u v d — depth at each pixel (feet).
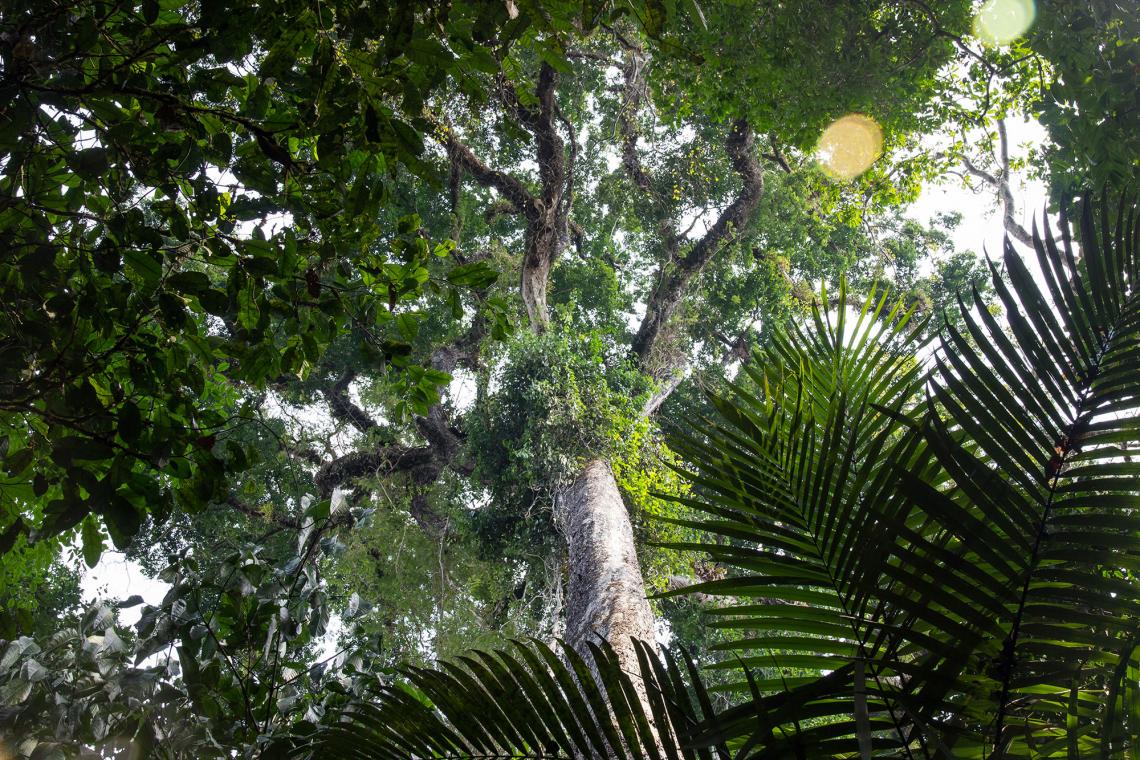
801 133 36.19
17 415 12.75
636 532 44.45
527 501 52.80
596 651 6.21
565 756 6.32
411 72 8.98
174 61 9.81
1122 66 22.66
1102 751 4.93
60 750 12.28
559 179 63.26
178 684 13.88
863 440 8.41
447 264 68.33
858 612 6.41
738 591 6.64
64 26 9.87
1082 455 6.15
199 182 11.25
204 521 62.49
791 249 77.41
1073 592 5.61
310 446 65.10
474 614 53.36
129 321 11.32
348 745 7.00
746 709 5.49
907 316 9.08
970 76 37.27
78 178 11.74
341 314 12.73
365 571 55.26
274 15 9.22
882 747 5.46
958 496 7.03
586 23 8.20
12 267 11.13
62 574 35.96
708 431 7.52
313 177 11.66
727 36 31.96
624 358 57.62
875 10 33.81
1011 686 5.53
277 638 14.55
